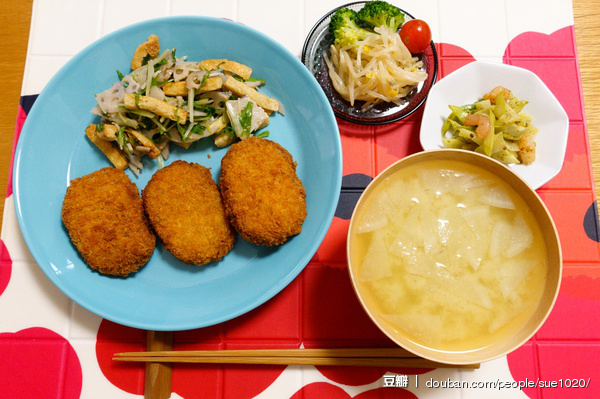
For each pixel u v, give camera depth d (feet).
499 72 1.23
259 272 1.19
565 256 1.24
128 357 1.17
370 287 1.00
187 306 1.18
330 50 1.28
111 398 1.19
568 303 1.22
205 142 1.26
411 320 0.98
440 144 1.24
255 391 1.20
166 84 1.22
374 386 1.20
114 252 1.16
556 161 1.20
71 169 1.23
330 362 1.17
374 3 1.24
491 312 0.99
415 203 1.02
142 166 1.25
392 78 1.23
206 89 1.20
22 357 1.20
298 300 1.22
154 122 1.21
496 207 1.02
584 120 1.29
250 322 1.22
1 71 1.30
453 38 1.32
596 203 1.26
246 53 1.25
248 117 1.21
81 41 1.31
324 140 1.20
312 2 1.33
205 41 1.25
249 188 1.16
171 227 1.17
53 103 1.21
